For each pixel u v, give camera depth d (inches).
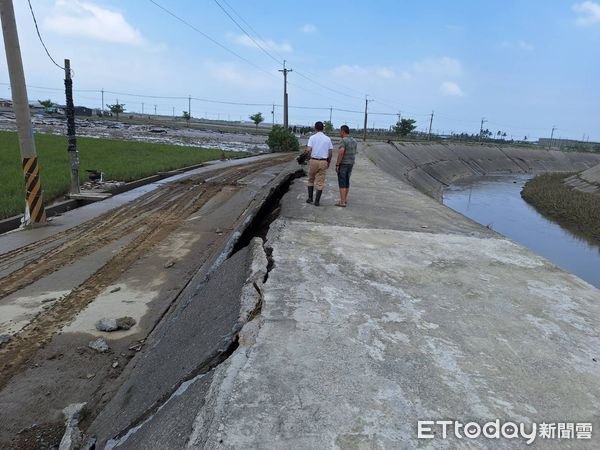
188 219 410.0
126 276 265.0
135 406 135.3
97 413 147.7
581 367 124.3
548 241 849.5
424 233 274.5
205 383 112.0
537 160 3491.6
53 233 346.9
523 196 1556.3
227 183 613.9
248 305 153.1
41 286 243.4
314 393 105.1
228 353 129.8
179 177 661.3
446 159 2615.7
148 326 206.8
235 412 97.5
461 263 214.7
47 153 815.7
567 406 106.0
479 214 1181.1
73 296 233.0
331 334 134.0
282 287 168.7
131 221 395.2
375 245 238.4
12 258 285.7
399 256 220.2
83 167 660.1
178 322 191.0
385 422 96.3
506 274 201.5
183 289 249.1
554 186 1700.3
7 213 376.5
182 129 2743.6
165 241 338.0
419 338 135.1
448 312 155.9
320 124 339.3
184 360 142.1
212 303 181.9
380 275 189.9
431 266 207.3
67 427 138.7
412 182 1672.0
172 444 94.4
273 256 207.2
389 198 419.2
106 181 565.9
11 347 181.8
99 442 127.3
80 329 199.5
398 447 88.9
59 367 170.9
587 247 808.3
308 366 116.2
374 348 127.4
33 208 361.7
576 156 3892.7
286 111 1770.4
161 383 138.1
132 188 562.3
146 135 1844.2
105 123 2527.1
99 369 171.9
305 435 91.3
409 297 167.5
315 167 338.6
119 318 209.9
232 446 87.7
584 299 176.2
